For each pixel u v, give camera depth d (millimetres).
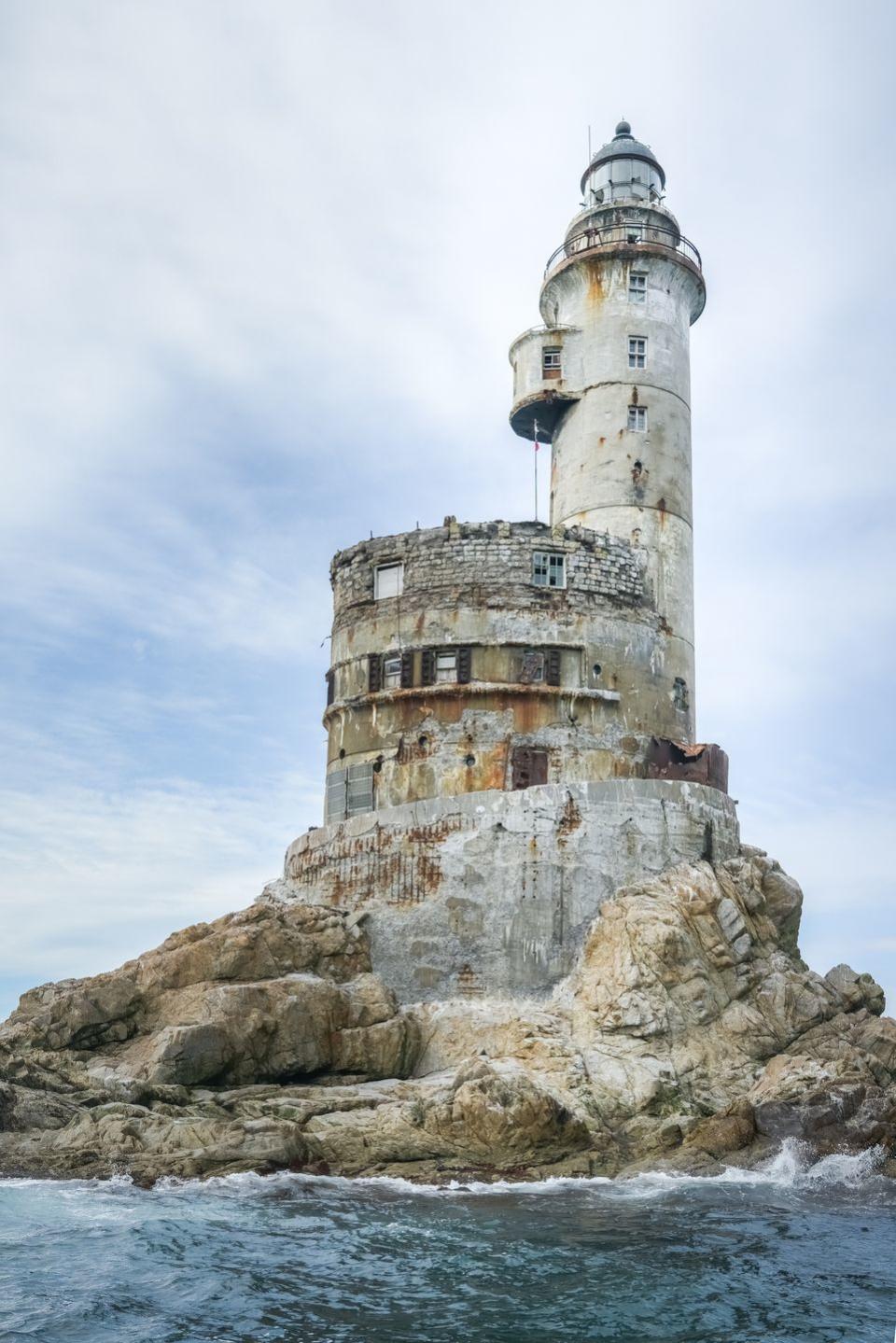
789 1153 34562
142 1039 38250
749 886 43469
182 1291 23516
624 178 57562
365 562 49531
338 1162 33406
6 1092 34094
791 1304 23484
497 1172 33469
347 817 47281
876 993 41469
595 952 40969
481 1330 21812
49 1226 27234
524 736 45875
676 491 52094
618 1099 36938
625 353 52938
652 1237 27812
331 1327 21812
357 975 41844
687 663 50594
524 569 47375
